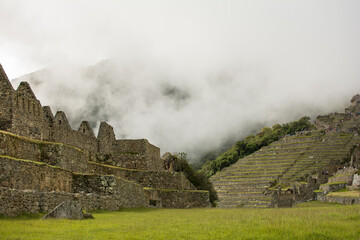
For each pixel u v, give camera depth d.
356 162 119.12
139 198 52.06
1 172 31.45
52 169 38.19
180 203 60.84
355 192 88.00
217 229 24.67
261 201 109.19
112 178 43.06
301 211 39.03
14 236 19.97
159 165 73.31
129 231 23.58
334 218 29.92
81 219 28.92
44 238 20.08
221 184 134.12
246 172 143.00
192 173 81.31
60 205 27.83
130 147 66.69
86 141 58.41
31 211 27.59
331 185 101.06
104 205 39.25
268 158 157.25
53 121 49.34
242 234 23.00
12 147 37.62
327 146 154.88
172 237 21.89
